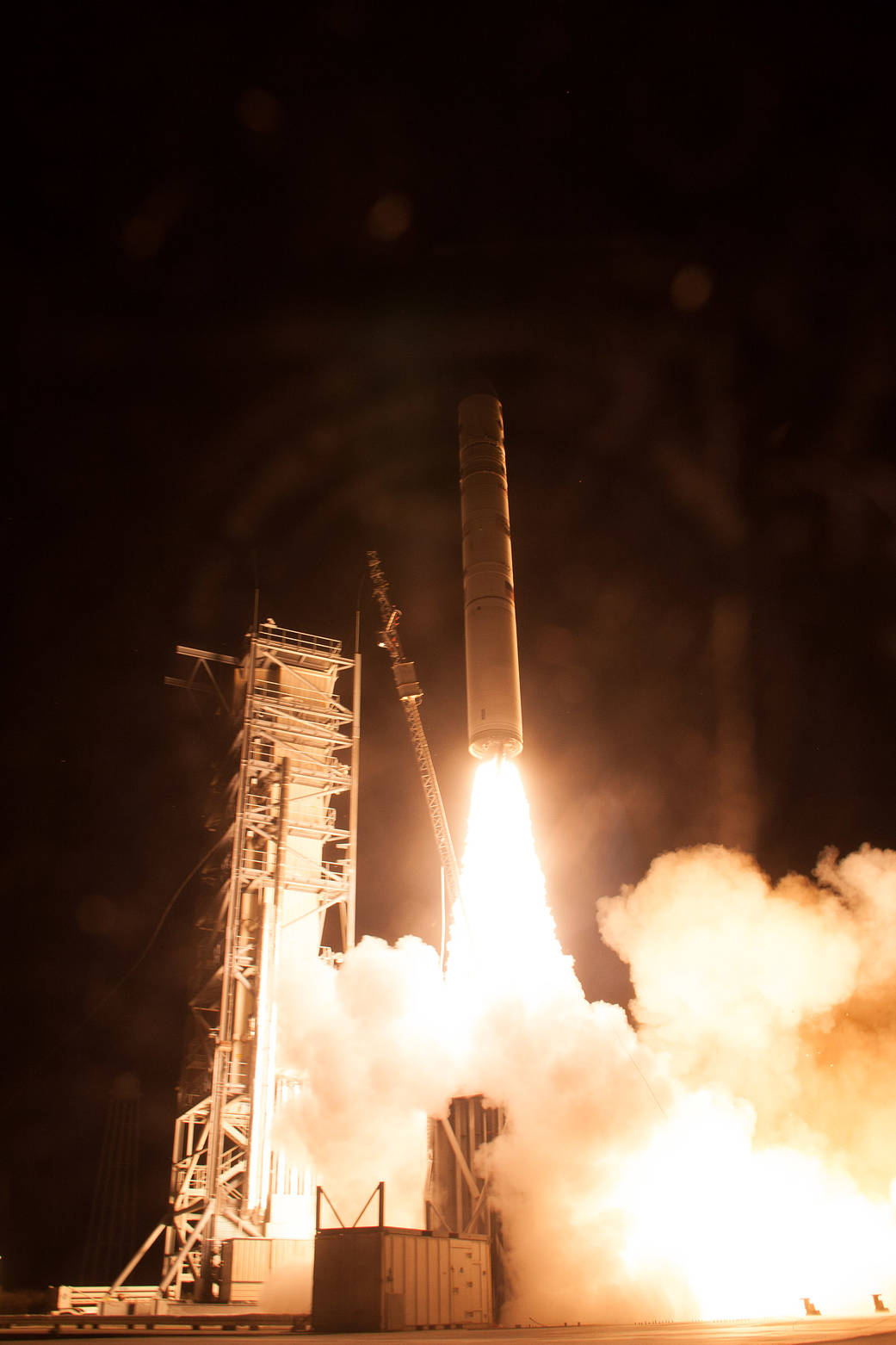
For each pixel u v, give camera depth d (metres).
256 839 48.03
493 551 46.97
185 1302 38.72
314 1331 28.36
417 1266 29.73
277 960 45.75
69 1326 31.66
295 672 52.53
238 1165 42.28
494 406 51.22
